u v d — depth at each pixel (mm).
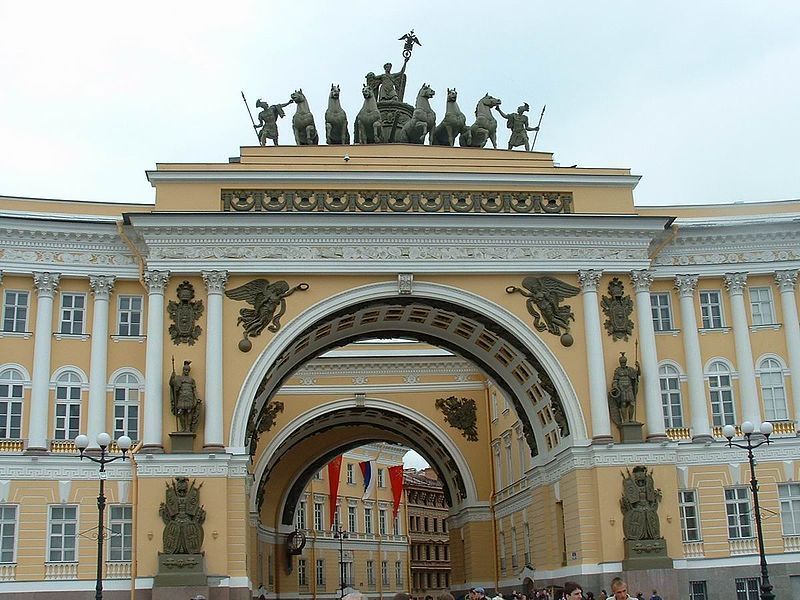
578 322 45656
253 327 43438
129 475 42062
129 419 43375
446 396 66000
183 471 41188
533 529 52250
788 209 49562
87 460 42031
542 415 49125
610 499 43406
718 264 48062
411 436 69812
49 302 43344
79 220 43562
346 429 72938
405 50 53031
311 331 45250
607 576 42562
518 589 57062
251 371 43031
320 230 44406
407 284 44812
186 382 41812
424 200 45531
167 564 39938
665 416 46938
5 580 40344
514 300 45625
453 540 68562
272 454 63750
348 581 94375
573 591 15602
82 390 43156
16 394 42594
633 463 43812
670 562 42469
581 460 44156
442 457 67500
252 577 60031
